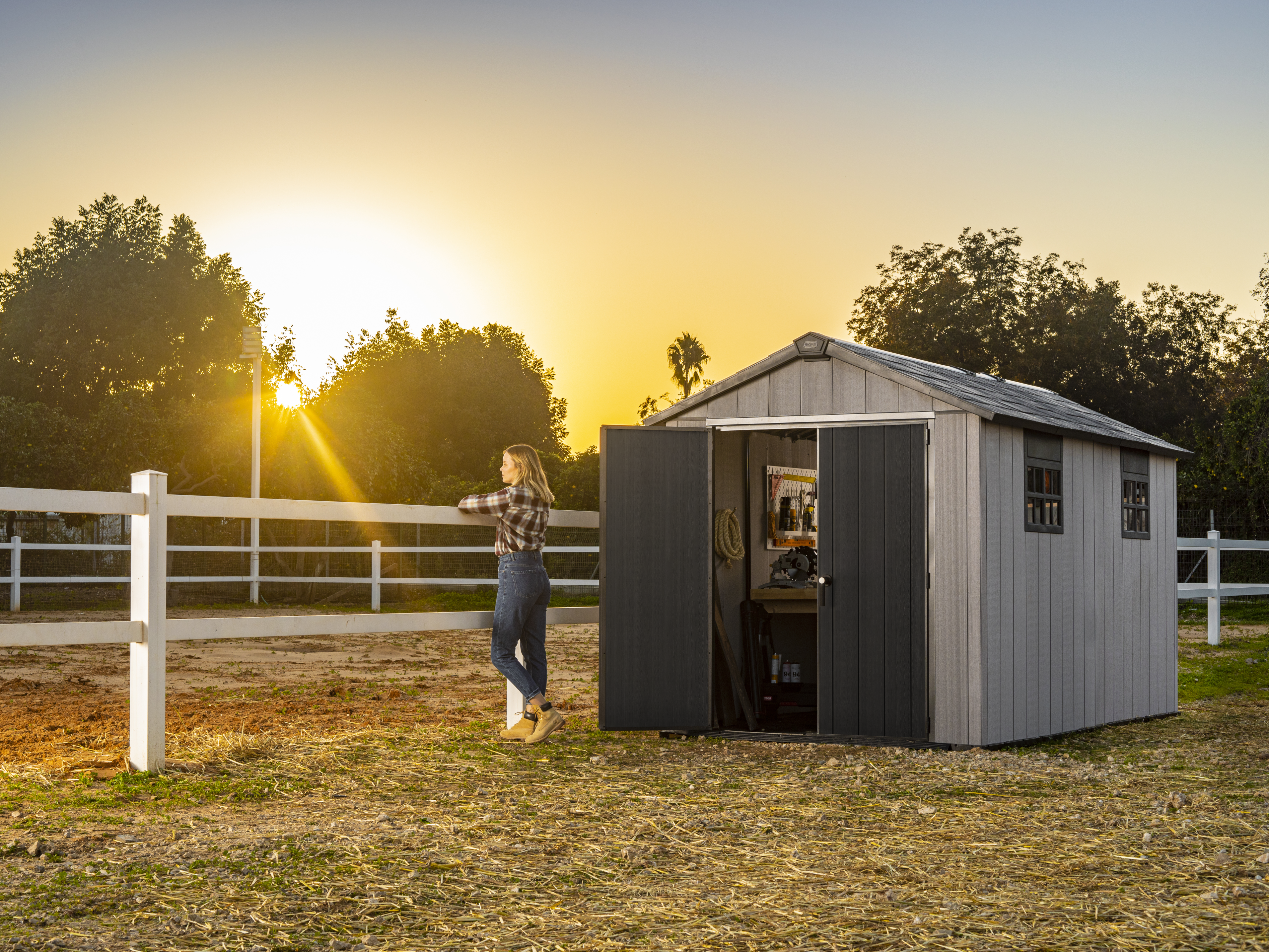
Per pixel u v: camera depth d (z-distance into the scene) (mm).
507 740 7215
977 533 7133
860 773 6262
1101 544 8672
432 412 51125
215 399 34562
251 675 10781
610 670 7773
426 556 23781
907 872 4234
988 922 3631
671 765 6586
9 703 8578
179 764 6125
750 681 8617
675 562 7871
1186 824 4949
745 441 9203
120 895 3863
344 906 3793
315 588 23719
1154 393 36625
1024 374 35031
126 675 10727
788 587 8953
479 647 14602
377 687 10039
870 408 7496
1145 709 9125
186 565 23906
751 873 4234
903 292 37344
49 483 23797
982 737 7090
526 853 4488
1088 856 4449
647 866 4332
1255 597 22500
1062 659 8062
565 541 24172
